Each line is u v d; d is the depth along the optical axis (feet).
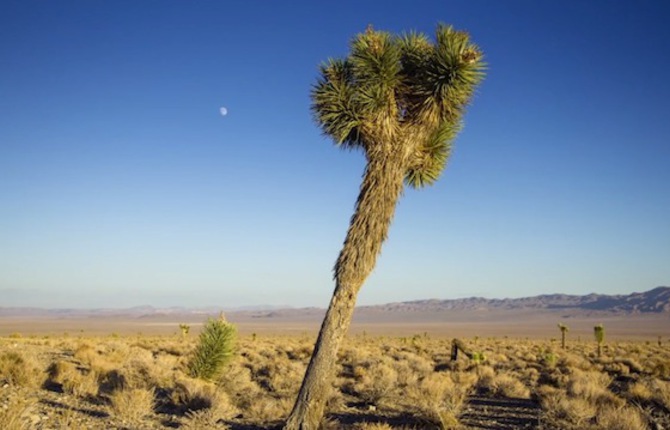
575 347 173.27
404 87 34.63
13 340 111.45
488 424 40.16
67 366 53.78
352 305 31.48
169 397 44.06
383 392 51.57
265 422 37.99
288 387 57.16
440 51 33.55
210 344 55.21
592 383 54.34
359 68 33.88
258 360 87.10
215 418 36.47
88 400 41.45
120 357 69.87
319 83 35.86
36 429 30.01
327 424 35.01
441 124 37.35
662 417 42.70
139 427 33.55
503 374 71.97
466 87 33.88
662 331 482.69
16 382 45.57
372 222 31.83
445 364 92.32
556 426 38.96
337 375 70.18
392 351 123.54
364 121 33.88
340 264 31.71
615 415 37.91
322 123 35.40
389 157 33.17
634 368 90.99
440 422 39.50
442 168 38.27
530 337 368.89
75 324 608.60
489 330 522.06
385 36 34.99
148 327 541.75
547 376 72.74
